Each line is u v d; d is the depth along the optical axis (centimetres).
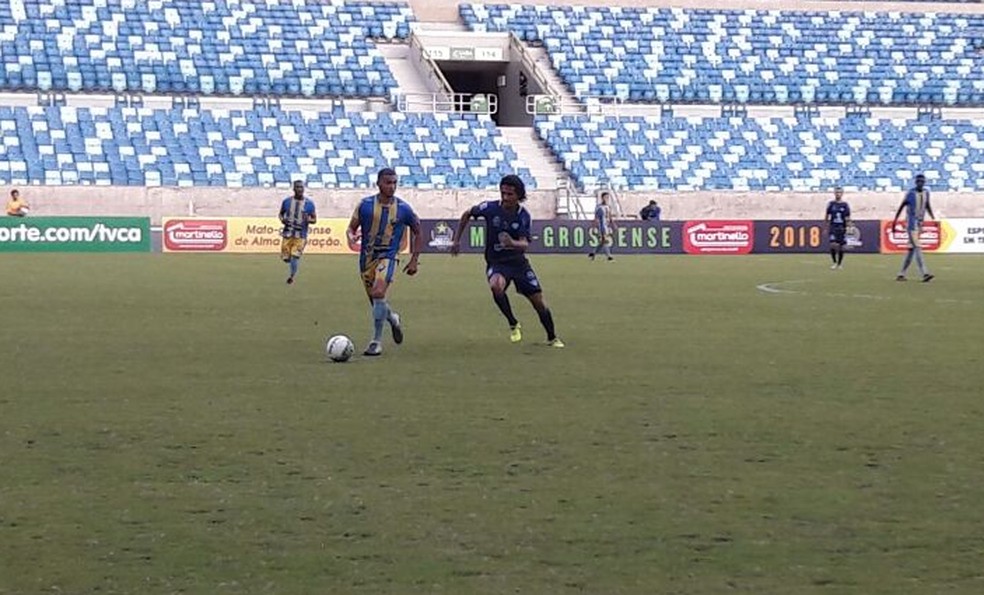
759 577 735
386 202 1745
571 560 768
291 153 5469
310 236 4916
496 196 5262
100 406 1312
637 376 1538
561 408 1304
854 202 5641
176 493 937
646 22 6631
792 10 6875
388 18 6353
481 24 6419
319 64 5984
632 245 5169
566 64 6281
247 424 1212
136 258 4284
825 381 1496
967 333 2034
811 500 915
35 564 758
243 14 6166
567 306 2527
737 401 1348
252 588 714
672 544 803
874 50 6681
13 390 1416
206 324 2134
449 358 1709
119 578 732
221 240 4869
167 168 5253
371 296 1750
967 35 6850
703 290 2978
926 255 5125
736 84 6338
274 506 897
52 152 5206
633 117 6025
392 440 1134
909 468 1021
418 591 709
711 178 5791
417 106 5906
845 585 721
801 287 3112
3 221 4669
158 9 6075
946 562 764
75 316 2255
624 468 1020
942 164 6081
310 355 1734
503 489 948
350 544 802
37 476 991
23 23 5841
